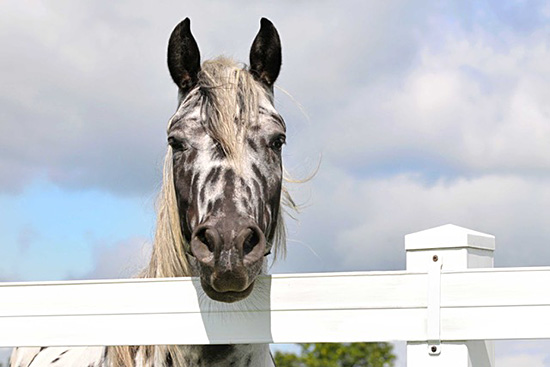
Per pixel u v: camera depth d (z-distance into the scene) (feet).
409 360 8.32
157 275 9.66
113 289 9.19
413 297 8.34
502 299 8.02
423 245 8.39
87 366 11.03
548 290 7.92
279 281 8.78
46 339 9.23
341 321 8.55
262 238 7.99
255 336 8.81
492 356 8.99
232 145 8.44
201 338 8.95
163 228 9.53
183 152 8.71
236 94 8.71
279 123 8.86
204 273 8.02
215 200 8.27
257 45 9.71
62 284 9.29
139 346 10.05
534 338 7.89
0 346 9.30
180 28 9.44
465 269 8.18
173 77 9.52
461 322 8.12
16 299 9.36
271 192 8.64
